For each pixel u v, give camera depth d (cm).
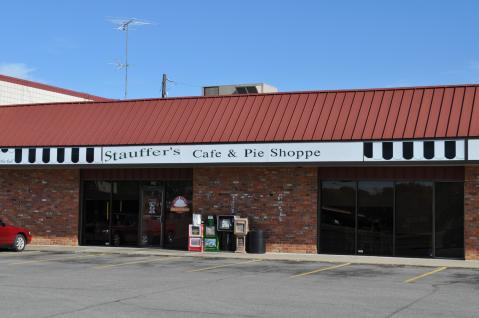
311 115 2345
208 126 2450
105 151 2509
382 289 1430
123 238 2667
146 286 1452
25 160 2612
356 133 2211
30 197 2762
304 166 2314
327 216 2359
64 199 2720
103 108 2722
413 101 2256
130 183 2669
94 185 2716
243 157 2316
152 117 2589
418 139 2111
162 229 2603
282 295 1322
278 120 2372
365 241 2306
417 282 1570
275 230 2394
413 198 2258
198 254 2328
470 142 2052
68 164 2558
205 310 1131
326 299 1272
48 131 2686
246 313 1106
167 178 2592
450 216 2211
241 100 2525
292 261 2116
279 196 2395
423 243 2236
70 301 1220
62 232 2716
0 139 2716
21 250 2455
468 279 1644
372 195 2309
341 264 2030
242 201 2445
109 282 1522
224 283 1519
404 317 1083
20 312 1096
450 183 2217
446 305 1211
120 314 1084
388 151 2145
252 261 2111
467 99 2197
